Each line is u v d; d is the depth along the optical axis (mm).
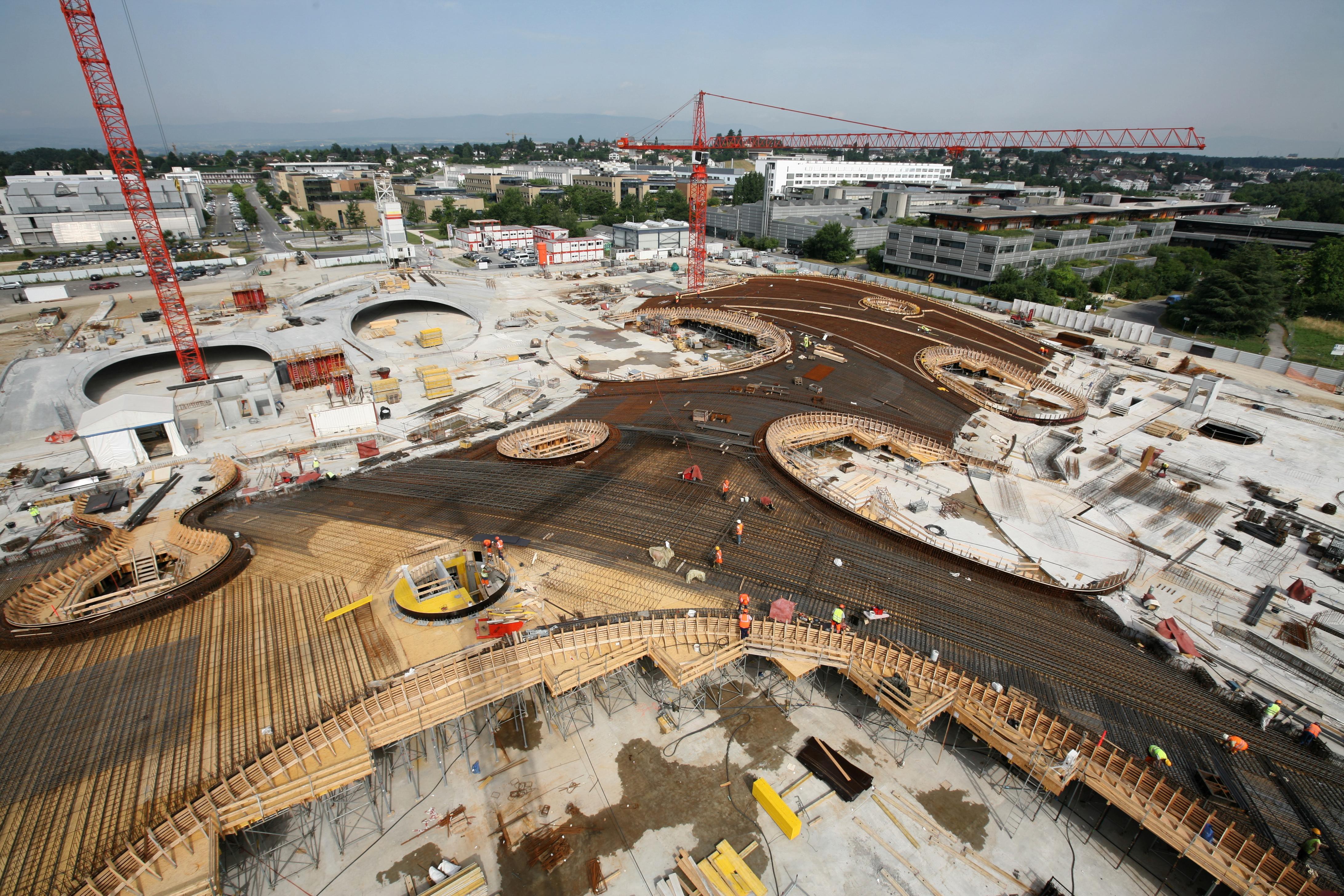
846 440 89125
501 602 49062
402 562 54531
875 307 146000
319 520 63500
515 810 38219
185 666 43062
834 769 40688
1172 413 99750
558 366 117312
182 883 29781
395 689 38875
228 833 32469
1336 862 33312
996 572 56844
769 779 40344
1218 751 39875
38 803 33312
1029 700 39906
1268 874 31281
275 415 97375
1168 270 185000
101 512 70312
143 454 82062
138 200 129250
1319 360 130625
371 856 35688
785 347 118250
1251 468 83625
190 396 105000
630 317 146000
